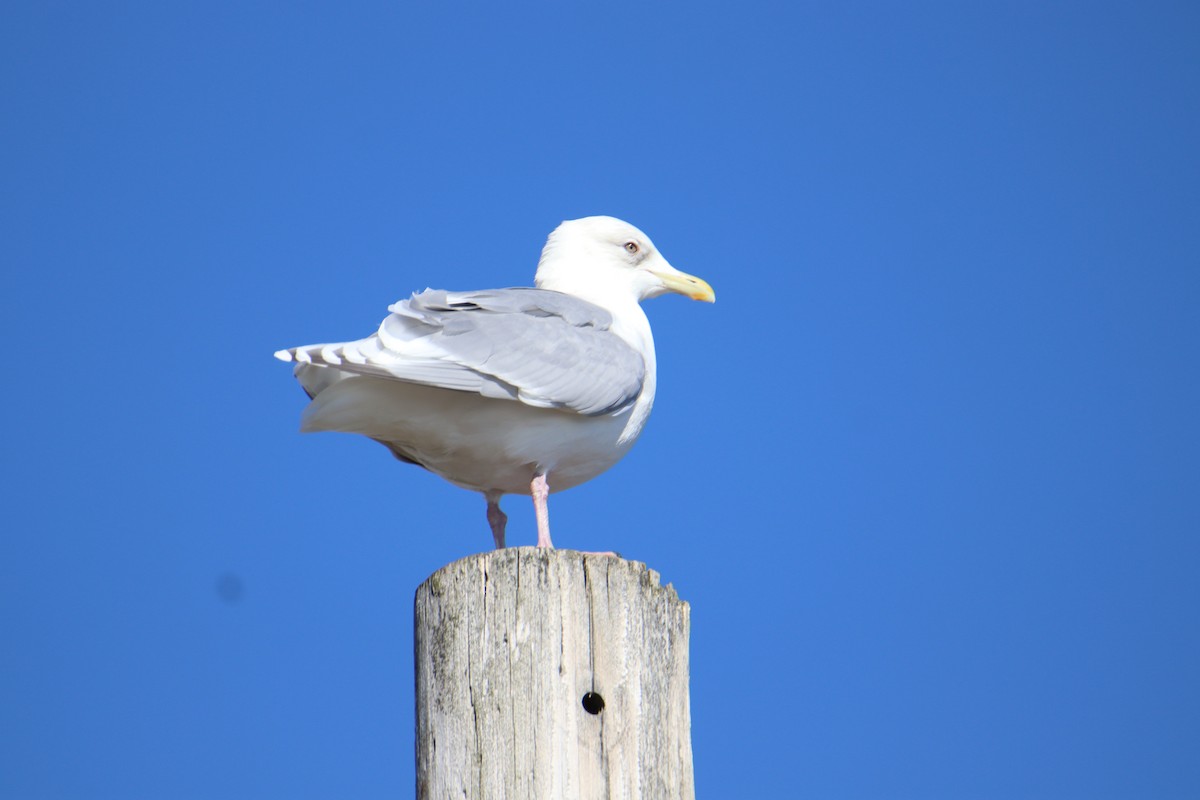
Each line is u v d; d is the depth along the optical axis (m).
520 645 8.84
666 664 9.15
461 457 12.69
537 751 8.63
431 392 12.09
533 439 12.46
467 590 9.03
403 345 11.84
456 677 8.91
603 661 8.86
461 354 12.00
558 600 8.93
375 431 12.46
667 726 9.02
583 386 12.45
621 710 8.76
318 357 11.39
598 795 8.59
